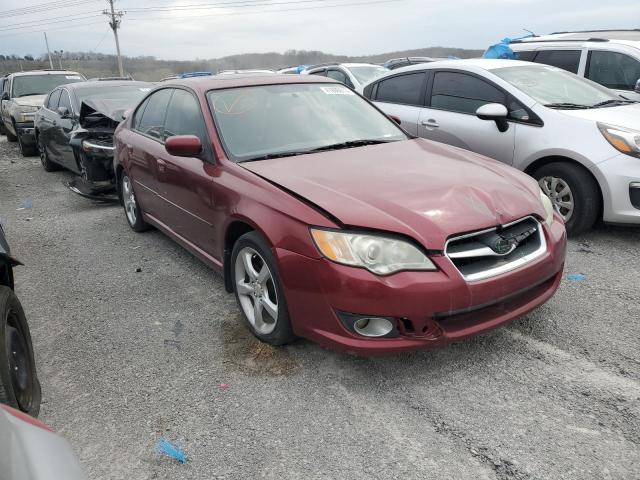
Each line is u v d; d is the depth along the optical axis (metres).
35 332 3.73
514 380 2.87
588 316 3.52
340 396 2.80
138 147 4.98
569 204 4.91
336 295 2.68
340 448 2.45
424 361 3.08
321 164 3.46
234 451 2.47
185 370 3.13
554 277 3.19
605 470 2.24
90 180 7.18
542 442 2.41
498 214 2.88
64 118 8.60
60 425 2.72
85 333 3.66
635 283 3.98
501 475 2.24
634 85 7.02
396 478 2.26
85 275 4.72
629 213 4.62
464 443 2.43
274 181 3.17
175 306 3.99
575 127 4.85
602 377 2.86
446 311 2.63
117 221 6.38
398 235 2.65
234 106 3.99
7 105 13.42
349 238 2.67
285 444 2.49
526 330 3.37
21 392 2.56
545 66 6.07
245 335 3.47
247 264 3.30
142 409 2.81
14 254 5.41
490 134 5.44
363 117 4.36
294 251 2.82
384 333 2.68
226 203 3.38
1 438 1.45
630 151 4.55
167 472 2.37
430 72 6.28
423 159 3.62
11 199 8.03
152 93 5.18
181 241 4.48
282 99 4.18
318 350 3.23
